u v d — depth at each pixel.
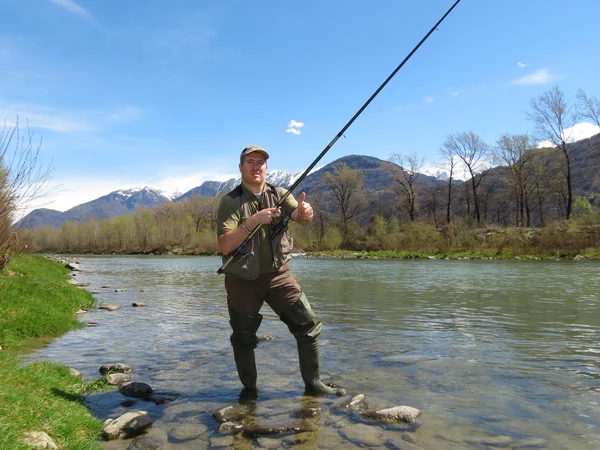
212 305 9.84
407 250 43.41
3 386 3.16
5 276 8.48
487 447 2.67
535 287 12.79
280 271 3.65
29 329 6.15
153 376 4.31
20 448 2.34
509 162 50.75
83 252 82.06
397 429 2.95
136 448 2.75
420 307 8.83
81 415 3.12
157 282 16.73
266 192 3.73
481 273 19.05
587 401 3.44
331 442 2.77
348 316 7.72
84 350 5.41
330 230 54.00
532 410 3.26
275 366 4.55
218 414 3.22
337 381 4.02
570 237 33.62
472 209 74.56
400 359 4.75
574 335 5.98
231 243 3.41
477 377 4.09
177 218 83.00
